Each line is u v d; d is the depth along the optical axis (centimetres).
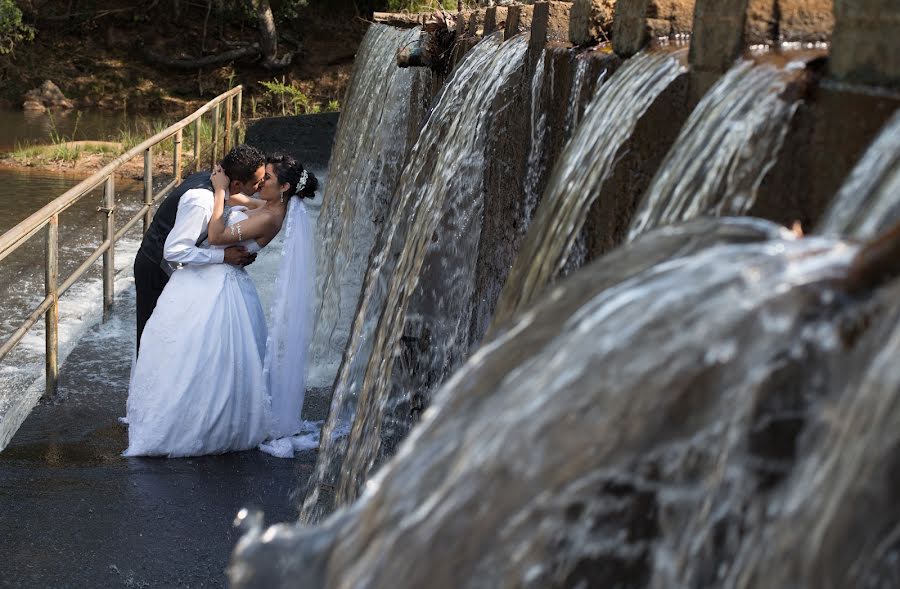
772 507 151
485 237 462
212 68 2778
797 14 233
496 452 158
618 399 151
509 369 166
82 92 2697
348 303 789
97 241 937
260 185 525
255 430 520
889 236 128
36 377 579
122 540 414
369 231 820
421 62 647
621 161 280
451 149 489
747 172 210
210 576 396
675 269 154
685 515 160
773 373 141
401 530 163
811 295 137
